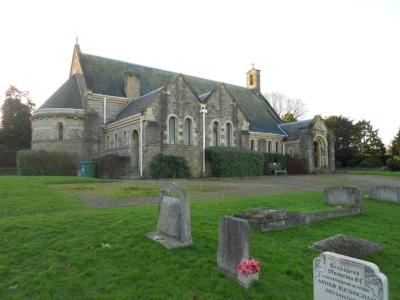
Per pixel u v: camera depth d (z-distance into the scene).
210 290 6.21
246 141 34.91
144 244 8.00
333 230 10.56
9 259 7.30
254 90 53.75
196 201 14.01
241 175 32.19
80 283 6.36
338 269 5.08
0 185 17.12
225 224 6.93
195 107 31.11
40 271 6.86
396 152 58.47
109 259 7.31
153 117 28.17
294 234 9.81
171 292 6.07
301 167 39.31
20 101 57.47
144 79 40.75
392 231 10.93
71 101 35.06
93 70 37.31
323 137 41.16
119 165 29.50
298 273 7.15
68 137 33.59
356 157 62.16
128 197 15.27
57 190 16.52
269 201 14.22
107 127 33.97
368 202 16.02
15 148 52.19
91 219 9.92
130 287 6.22
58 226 9.21
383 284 4.50
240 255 6.51
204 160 31.09
